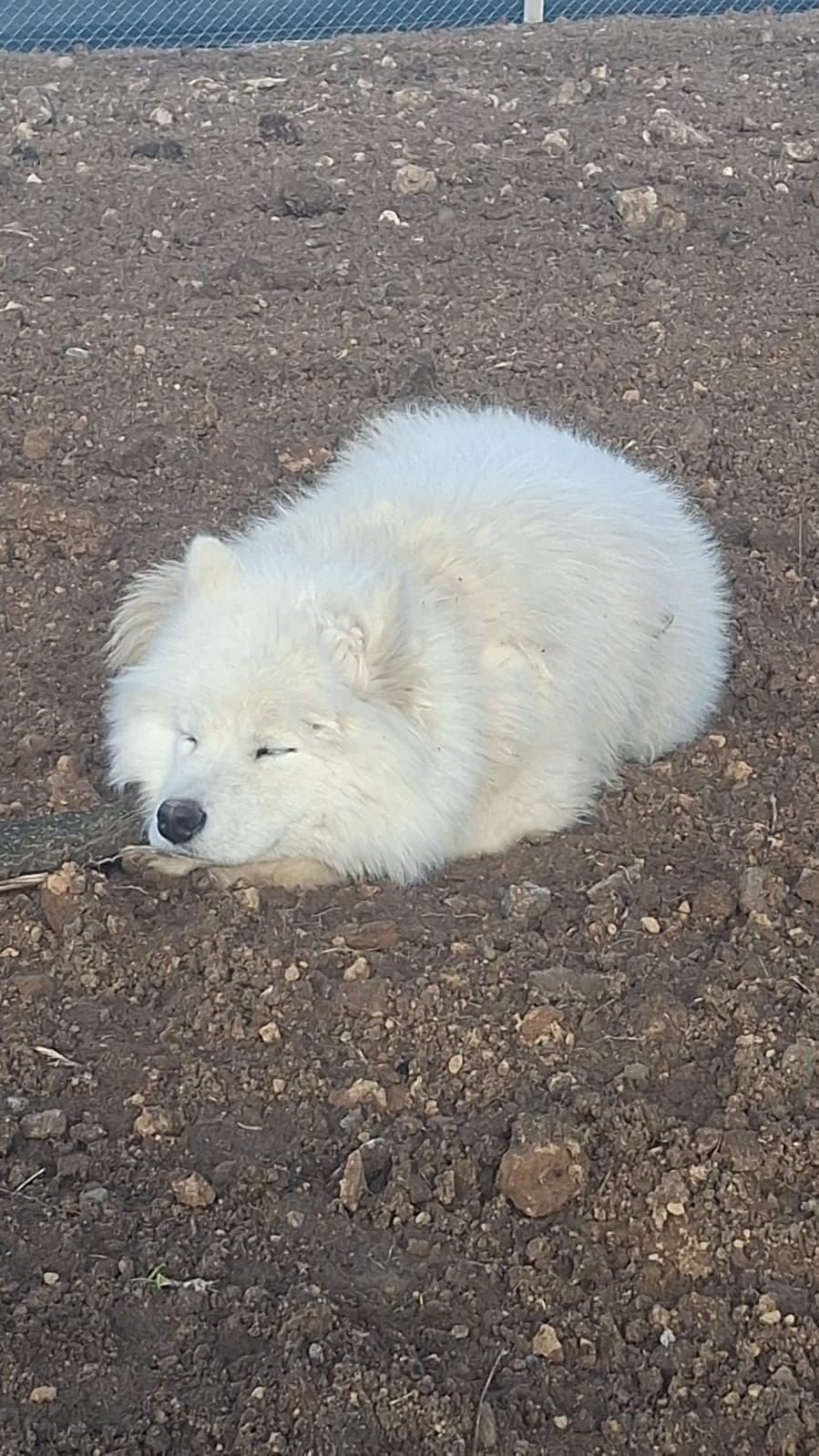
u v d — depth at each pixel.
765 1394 2.35
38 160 4.80
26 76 5.68
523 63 5.84
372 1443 2.33
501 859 2.83
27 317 3.82
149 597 2.92
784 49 6.02
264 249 4.21
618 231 4.34
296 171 4.69
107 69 5.79
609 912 2.73
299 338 3.79
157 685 2.74
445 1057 2.59
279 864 2.76
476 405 3.53
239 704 2.67
